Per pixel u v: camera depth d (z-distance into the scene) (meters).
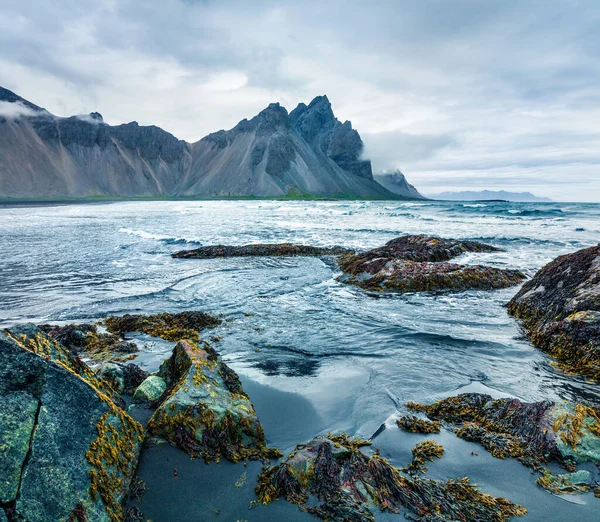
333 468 4.67
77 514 3.59
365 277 16.42
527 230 35.31
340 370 8.16
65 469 3.77
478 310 12.49
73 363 5.29
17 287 15.96
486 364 8.32
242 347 9.52
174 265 20.78
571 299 9.80
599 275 9.91
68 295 14.67
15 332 4.80
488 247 24.30
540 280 12.08
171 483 4.70
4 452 3.45
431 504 4.37
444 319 11.51
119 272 18.91
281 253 24.06
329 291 15.23
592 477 4.76
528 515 4.29
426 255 20.34
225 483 4.75
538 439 5.41
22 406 3.82
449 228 38.12
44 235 34.69
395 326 10.83
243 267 20.08
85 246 27.88
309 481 4.58
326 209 87.06
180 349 6.95
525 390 7.15
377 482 4.57
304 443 5.70
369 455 5.34
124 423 4.97
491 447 5.43
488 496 4.51
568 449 5.12
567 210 64.88
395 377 7.77
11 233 36.41
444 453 5.38
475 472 5.00
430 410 6.45
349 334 10.30
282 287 15.83
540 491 4.65
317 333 10.41
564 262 11.77
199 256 23.38
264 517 4.25
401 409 6.59
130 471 4.66
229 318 11.76
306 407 6.72
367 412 6.52
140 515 4.23
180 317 11.41
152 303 13.55
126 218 59.09
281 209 91.56
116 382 7.02
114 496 4.13
